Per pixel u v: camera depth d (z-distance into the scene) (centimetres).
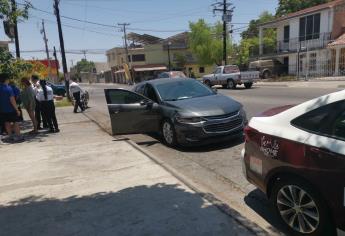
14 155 789
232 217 406
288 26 3759
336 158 315
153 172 594
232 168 636
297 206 368
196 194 481
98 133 1024
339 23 3216
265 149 398
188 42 6281
